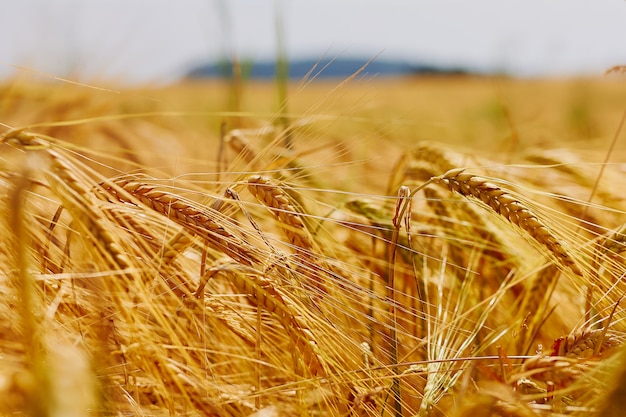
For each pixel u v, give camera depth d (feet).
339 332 1.81
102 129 3.66
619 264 1.88
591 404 1.53
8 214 1.64
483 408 1.53
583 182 2.44
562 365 1.59
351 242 2.40
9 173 1.67
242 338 1.92
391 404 1.89
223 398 1.75
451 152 2.44
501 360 1.70
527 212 1.84
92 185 1.73
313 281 1.89
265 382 1.95
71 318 1.76
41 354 1.48
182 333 1.74
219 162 2.59
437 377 1.84
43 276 1.68
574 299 2.22
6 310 1.68
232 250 1.82
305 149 2.39
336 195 2.56
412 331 2.11
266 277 1.79
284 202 1.94
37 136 1.63
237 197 1.94
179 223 1.80
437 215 2.34
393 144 3.57
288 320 1.77
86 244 1.60
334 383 1.74
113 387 1.67
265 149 2.19
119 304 1.61
